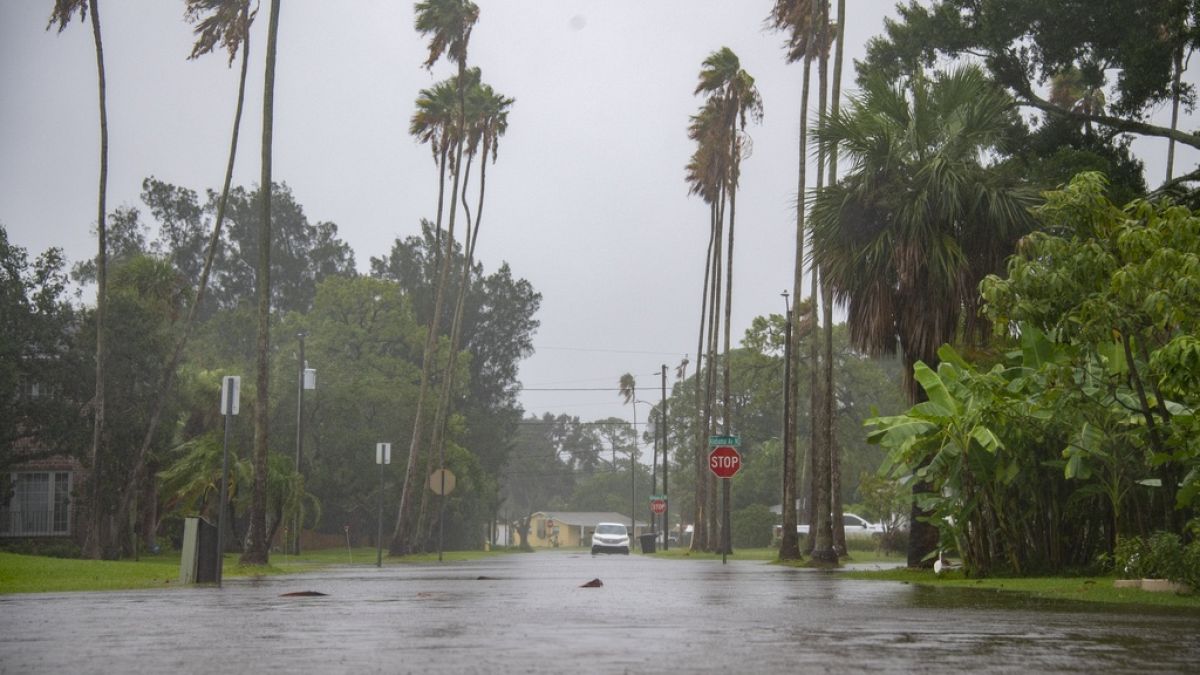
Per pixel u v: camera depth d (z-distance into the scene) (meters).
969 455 20.81
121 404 45.56
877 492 51.50
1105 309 16.69
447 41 52.06
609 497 158.88
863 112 24.91
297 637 9.44
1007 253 24.09
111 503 45.25
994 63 32.25
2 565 24.97
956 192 23.41
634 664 7.42
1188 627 10.34
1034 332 20.69
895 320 24.59
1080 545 21.36
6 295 43.03
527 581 21.72
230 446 45.81
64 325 44.84
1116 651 8.23
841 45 34.47
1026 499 21.44
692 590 17.64
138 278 49.16
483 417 91.56
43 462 47.28
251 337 81.88
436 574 26.50
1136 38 30.41
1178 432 17.39
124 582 20.88
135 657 7.94
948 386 21.83
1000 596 15.81
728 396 54.16
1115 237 17.59
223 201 42.34
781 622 10.97
